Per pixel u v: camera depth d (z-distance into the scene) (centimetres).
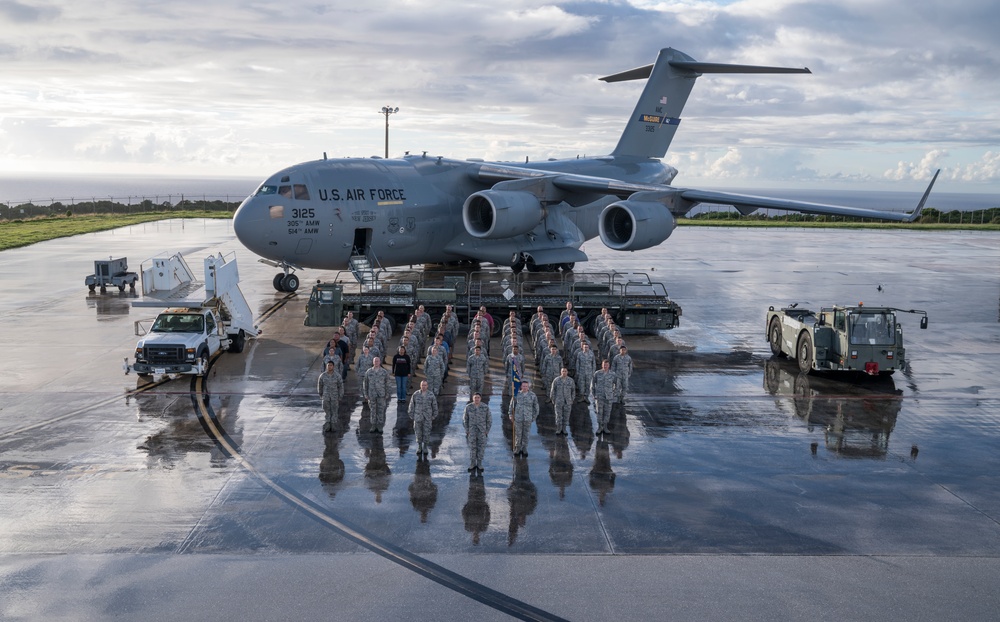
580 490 1309
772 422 1694
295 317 2878
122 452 1468
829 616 934
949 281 3988
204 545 1098
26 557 1060
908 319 2959
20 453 1458
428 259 3325
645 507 1241
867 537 1142
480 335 2031
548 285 2705
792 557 1079
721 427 1655
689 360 2277
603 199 3812
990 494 1306
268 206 2775
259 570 1030
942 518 1209
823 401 1861
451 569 1039
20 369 2095
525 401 1446
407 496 1278
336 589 986
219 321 2184
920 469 1419
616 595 977
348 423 1662
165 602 953
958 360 2312
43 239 5731
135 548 1088
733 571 1039
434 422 1670
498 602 959
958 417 1741
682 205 3003
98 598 960
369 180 3023
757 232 7306
